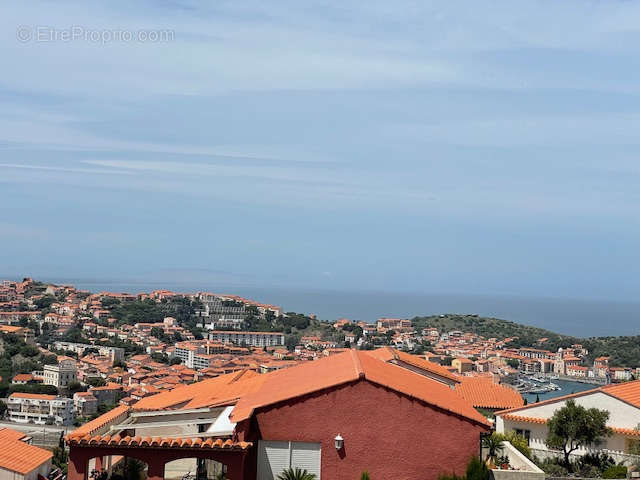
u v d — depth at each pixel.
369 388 23.16
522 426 37.81
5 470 32.72
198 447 21.62
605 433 34.41
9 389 150.12
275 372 33.19
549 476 28.94
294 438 22.95
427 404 23.14
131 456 21.62
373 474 22.86
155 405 33.00
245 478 22.62
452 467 22.98
